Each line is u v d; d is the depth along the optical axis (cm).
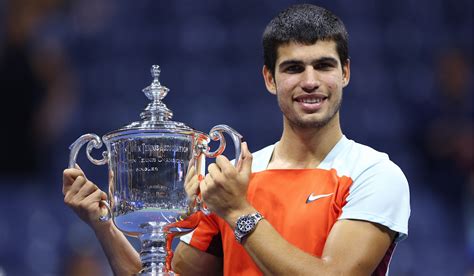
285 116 738
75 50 2205
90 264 1488
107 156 712
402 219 699
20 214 1761
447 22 2408
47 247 1675
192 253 770
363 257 671
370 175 704
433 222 1919
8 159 1916
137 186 681
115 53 2233
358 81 2216
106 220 723
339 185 703
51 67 2052
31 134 1942
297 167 733
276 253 651
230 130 679
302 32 695
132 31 2280
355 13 2373
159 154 683
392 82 2241
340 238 676
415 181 2025
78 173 720
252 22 2320
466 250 1806
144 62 2227
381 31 2347
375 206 689
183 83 2177
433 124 2133
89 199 720
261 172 736
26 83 1972
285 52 701
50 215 1767
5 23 2084
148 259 689
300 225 693
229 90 2170
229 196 664
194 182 688
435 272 1772
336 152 727
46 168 1938
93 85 2152
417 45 2341
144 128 681
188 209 686
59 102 2041
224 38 2280
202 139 703
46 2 2189
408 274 1747
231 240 725
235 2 2352
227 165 665
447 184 2023
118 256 743
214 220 760
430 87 2248
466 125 2167
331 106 700
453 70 2239
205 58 2241
